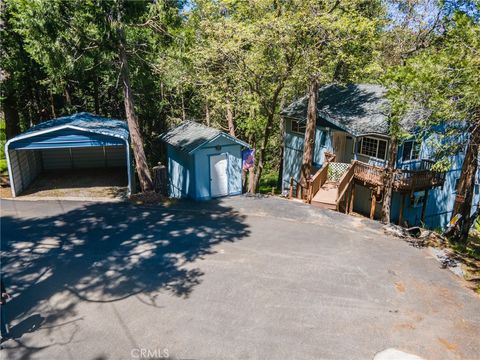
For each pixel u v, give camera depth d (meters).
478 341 7.83
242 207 15.86
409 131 14.27
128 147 16.42
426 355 7.36
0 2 20.30
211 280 9.84
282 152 25.97
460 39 9.83
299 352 7.28
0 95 21.25
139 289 9.34
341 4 16.47
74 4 13.74
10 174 15.77
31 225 13.14
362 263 11.12
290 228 13.70
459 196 15.41
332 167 19.77
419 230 14.59
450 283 10.17
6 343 7.32
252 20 17.27
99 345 7.34
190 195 17.06
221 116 28.05
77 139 15.90
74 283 9.55
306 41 16.55
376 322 8.30
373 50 17.25
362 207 20.38
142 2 14.38
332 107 20.80
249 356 7.14
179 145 17.20
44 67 21.25
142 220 13.94
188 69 18.39
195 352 7.21
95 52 16.59
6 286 9.32
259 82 17.97
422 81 9.88
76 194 16.77
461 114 10.05
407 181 17.14
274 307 8.71
